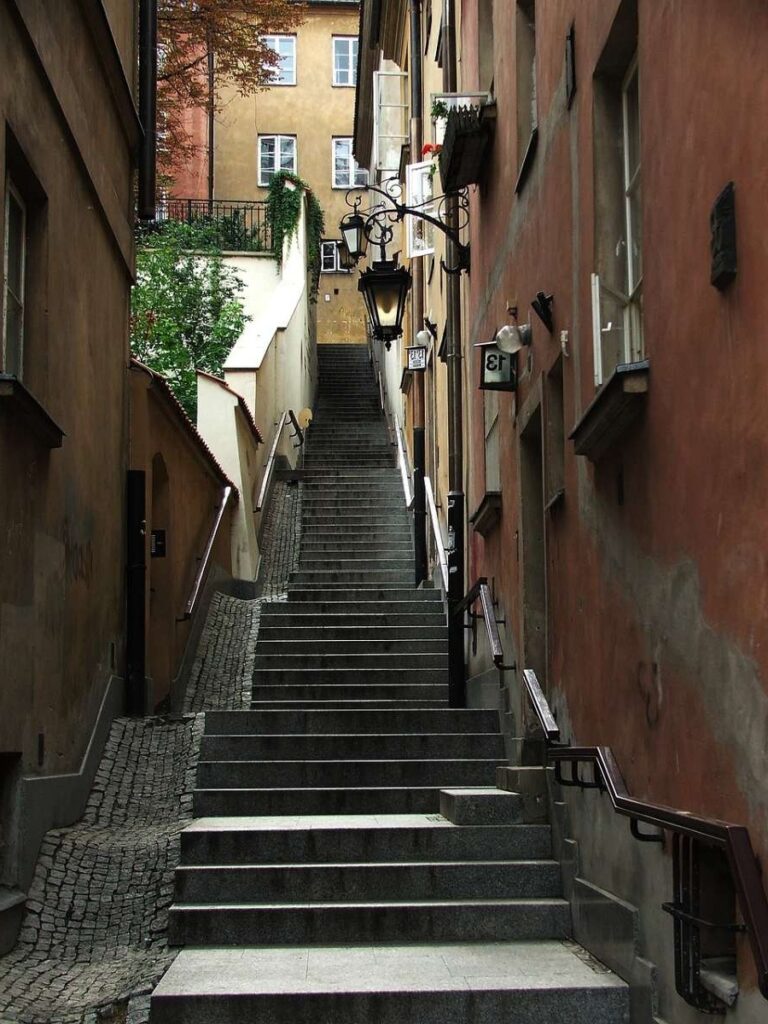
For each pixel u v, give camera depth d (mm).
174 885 6660
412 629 12531
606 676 5492
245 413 15977
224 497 13672
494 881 6691
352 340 33844
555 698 6840
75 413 7969
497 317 9039
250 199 33750
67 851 6949
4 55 6141
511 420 8562
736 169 3627
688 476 4164
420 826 7098
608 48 5391
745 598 3596
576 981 5301
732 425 3697
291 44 34500
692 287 4086
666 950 4570
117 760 8898
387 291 11383
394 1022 5211
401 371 19188
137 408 10352
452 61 11578
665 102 4410
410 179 14945
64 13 7629
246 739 9039
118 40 9844
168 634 11133
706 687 3971
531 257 7535
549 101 6906
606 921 5523
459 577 10992
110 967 5984
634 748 4957
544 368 7117
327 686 11094
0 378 5727
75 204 8016
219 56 23875
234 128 34031
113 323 9562
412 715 9586
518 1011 5191
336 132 34375
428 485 13539
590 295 5723
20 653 6480
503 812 7227
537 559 8047
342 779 8547
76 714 8031
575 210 6133
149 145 10898
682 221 4195
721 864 4035
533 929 6352
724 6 3723
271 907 6309
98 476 8867
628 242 5562
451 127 9273
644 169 4734
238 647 12680
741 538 3625
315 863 6988
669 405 4391
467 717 9539
